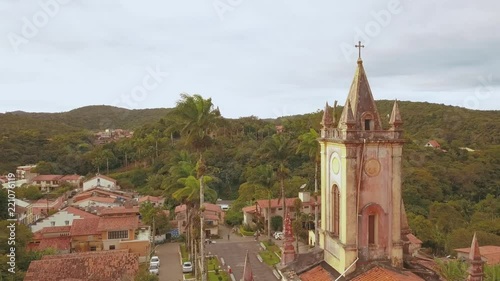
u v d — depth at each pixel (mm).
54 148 139000
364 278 22438
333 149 25266
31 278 44094
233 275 55281
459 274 32500
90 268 46000
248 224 83688
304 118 132125
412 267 24750
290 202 80938
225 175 115375
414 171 93750
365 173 23516
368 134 23656
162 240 79938
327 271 24906
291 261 26812
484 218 78438
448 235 68562
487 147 116500
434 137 127625
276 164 75125
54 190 116812
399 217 23844
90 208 85875
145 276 45500
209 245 72500
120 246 65062
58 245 62781
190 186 48719
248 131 141625
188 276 56312
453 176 98125
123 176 130500
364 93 24578
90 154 142875
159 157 133125
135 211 74625
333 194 25594
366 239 23453
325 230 26234
